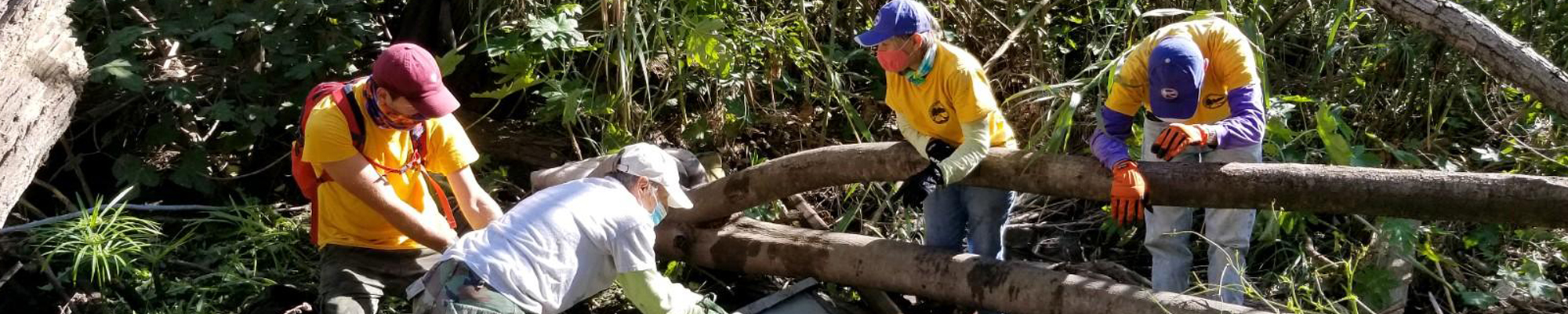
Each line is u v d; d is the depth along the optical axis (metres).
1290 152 4.50
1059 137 3.58
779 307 4.06
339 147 3.19
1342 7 4.50
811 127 5.39
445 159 3.52
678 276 4.46
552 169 4.38
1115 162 3.31
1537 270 4.14
